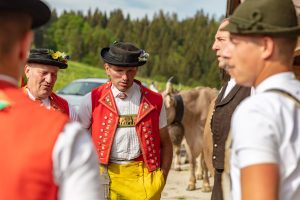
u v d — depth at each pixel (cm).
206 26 11288
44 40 10462
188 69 8962
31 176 131
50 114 139
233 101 305
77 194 134
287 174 155
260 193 146
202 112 754
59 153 134
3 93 140
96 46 10612
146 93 351
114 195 338
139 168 342
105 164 339
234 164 162
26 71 352
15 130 135
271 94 161
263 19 165
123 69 333
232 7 437
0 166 132
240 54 170
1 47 137
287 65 169
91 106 348
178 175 865
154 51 10662
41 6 143
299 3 359
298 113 160
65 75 3703
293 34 166
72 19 11288
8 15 136
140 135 341
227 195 182
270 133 152
